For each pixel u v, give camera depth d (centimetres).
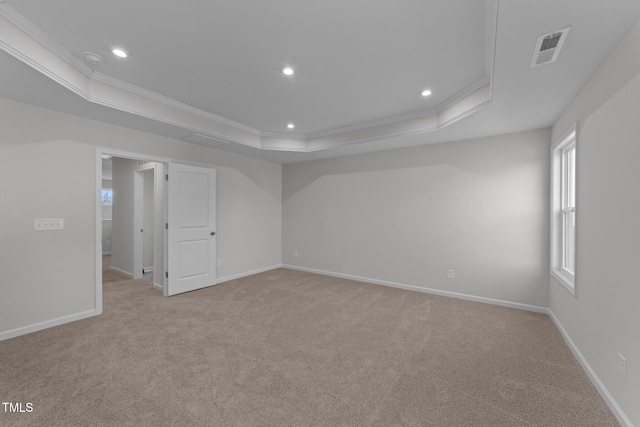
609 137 183
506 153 358
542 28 160
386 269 457
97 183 322
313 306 355
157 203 436
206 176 438
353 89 296
